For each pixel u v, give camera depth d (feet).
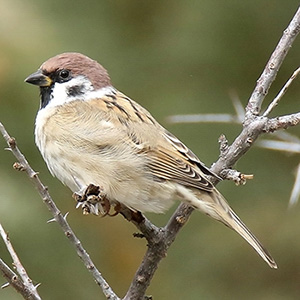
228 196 43.80
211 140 42.83
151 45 43.86
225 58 44.09
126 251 41.19
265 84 25.95
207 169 27.20
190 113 42.86
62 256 40.50
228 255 42.34
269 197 43.68
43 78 29.58
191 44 43.93
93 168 27.96
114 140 27.81
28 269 40.16
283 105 44.47
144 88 43.52
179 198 27.20
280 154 44.01
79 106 28.89
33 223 39.78
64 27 41.60
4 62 39.63
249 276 42.22
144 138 27.86
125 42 43.68
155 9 43.88
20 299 38.70
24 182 40.78
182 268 42.29
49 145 28.68
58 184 41.63
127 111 28.60
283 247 42.55
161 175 27.48
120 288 40.83
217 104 43.47
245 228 26.23
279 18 44.09
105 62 43.16
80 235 41.29
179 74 44.01
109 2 43.39
